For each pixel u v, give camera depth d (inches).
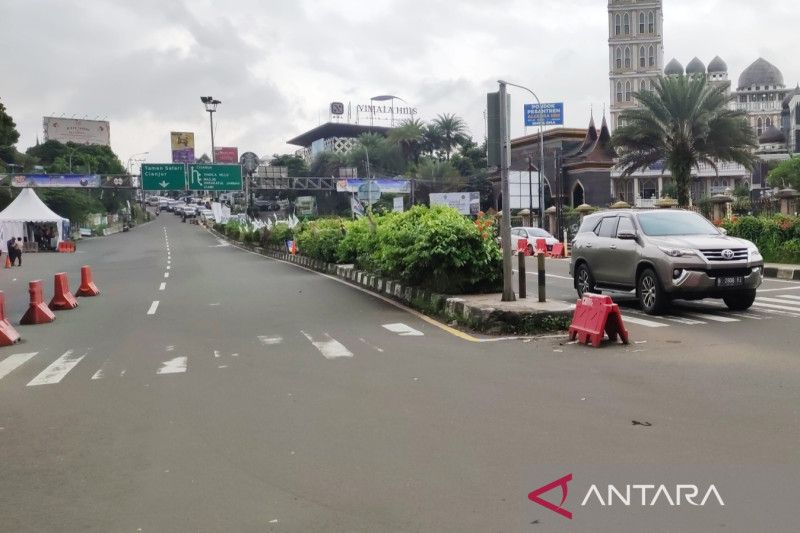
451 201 2507.4
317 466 194.4
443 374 306.3
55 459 209.9
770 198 1147.9
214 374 324.5
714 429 214.8
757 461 187.5
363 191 2822.3
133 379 320.2
